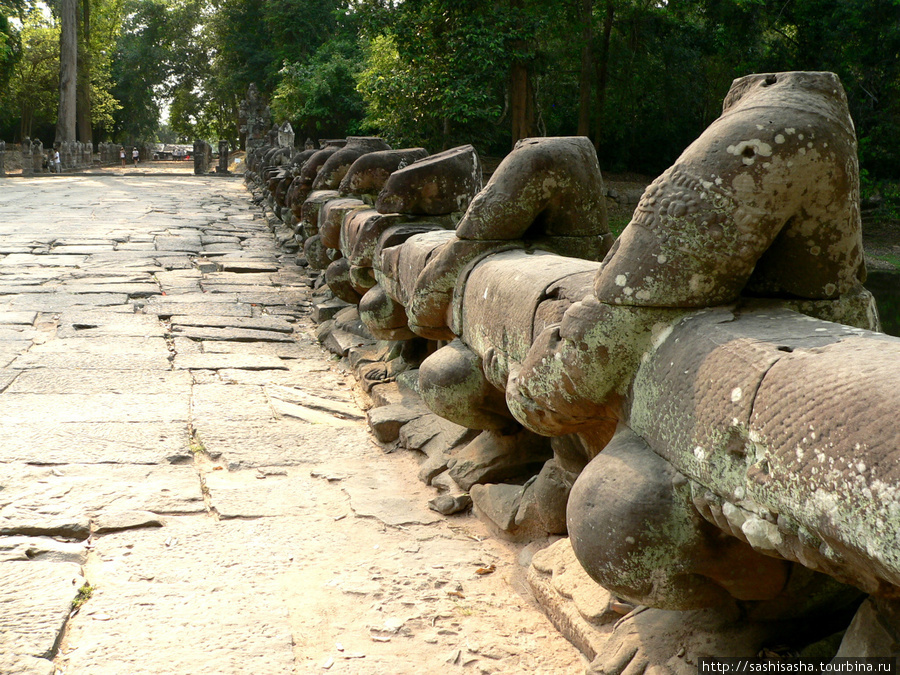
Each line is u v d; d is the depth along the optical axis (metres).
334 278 7.29
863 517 1.46
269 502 3.94
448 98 17.94
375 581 3.19
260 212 18.14
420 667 2.65
